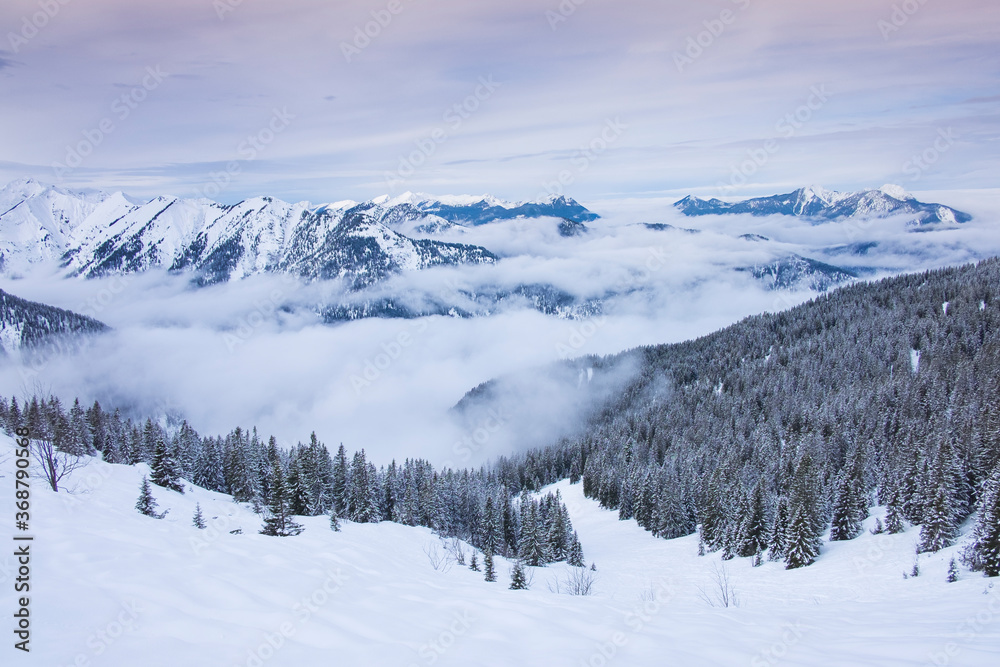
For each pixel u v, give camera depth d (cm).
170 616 1062
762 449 9488
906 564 4038
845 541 5209
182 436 8175
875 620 1714
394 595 1461
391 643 1063
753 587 4256
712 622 1419
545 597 1639
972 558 3478
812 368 13812
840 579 4075
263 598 1264
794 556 4744
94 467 4653
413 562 3303
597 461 11088
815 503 5053
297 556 1842
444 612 1318
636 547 6988
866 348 13938
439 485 7612
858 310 17450
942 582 3416
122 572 1278
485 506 6988
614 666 1034
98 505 2433
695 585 4528
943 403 9269
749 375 14875
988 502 3488
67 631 947
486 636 1152
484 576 3578
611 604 1581
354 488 6297
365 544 3506
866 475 6856
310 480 6359
